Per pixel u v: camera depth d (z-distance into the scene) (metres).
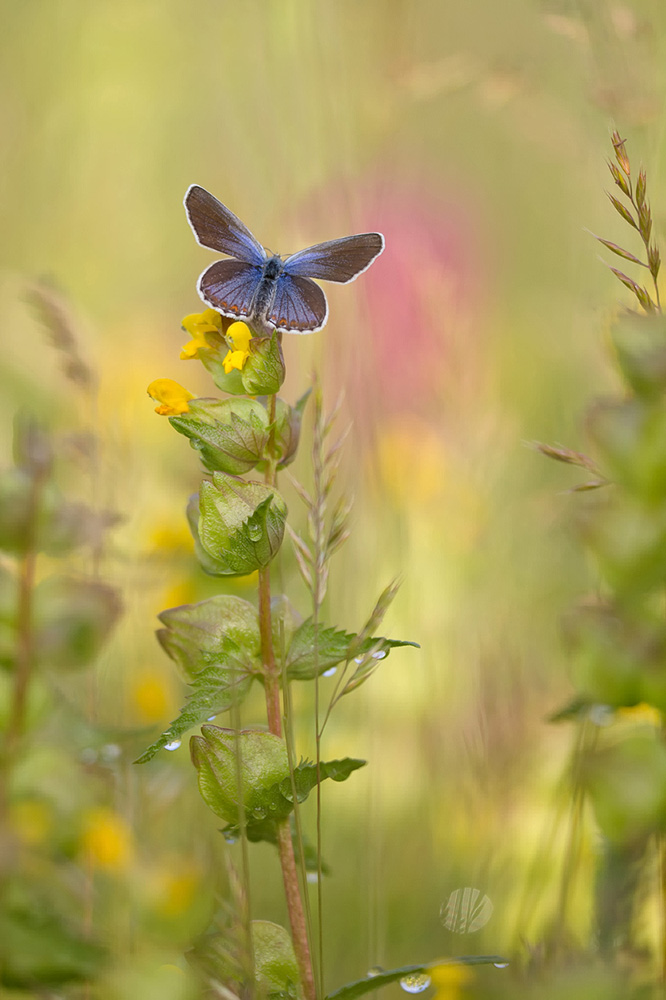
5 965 0.63
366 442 0.79
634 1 0.76
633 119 0.74
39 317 0.72
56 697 0.65
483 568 0.78
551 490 0.80
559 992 0.63
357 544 0.78
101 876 0.64
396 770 0.75
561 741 0.73
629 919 0.64
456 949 0.70
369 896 0.70
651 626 0.63
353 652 0.65
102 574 0.72
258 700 0.73
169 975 0.63
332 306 0.81
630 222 0.65
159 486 0.78
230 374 0.65
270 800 0.65
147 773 0.67
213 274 0.67
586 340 0.80
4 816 0.63
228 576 0.65
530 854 0.71
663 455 0.63
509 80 0.81
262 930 0.65
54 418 0.79
